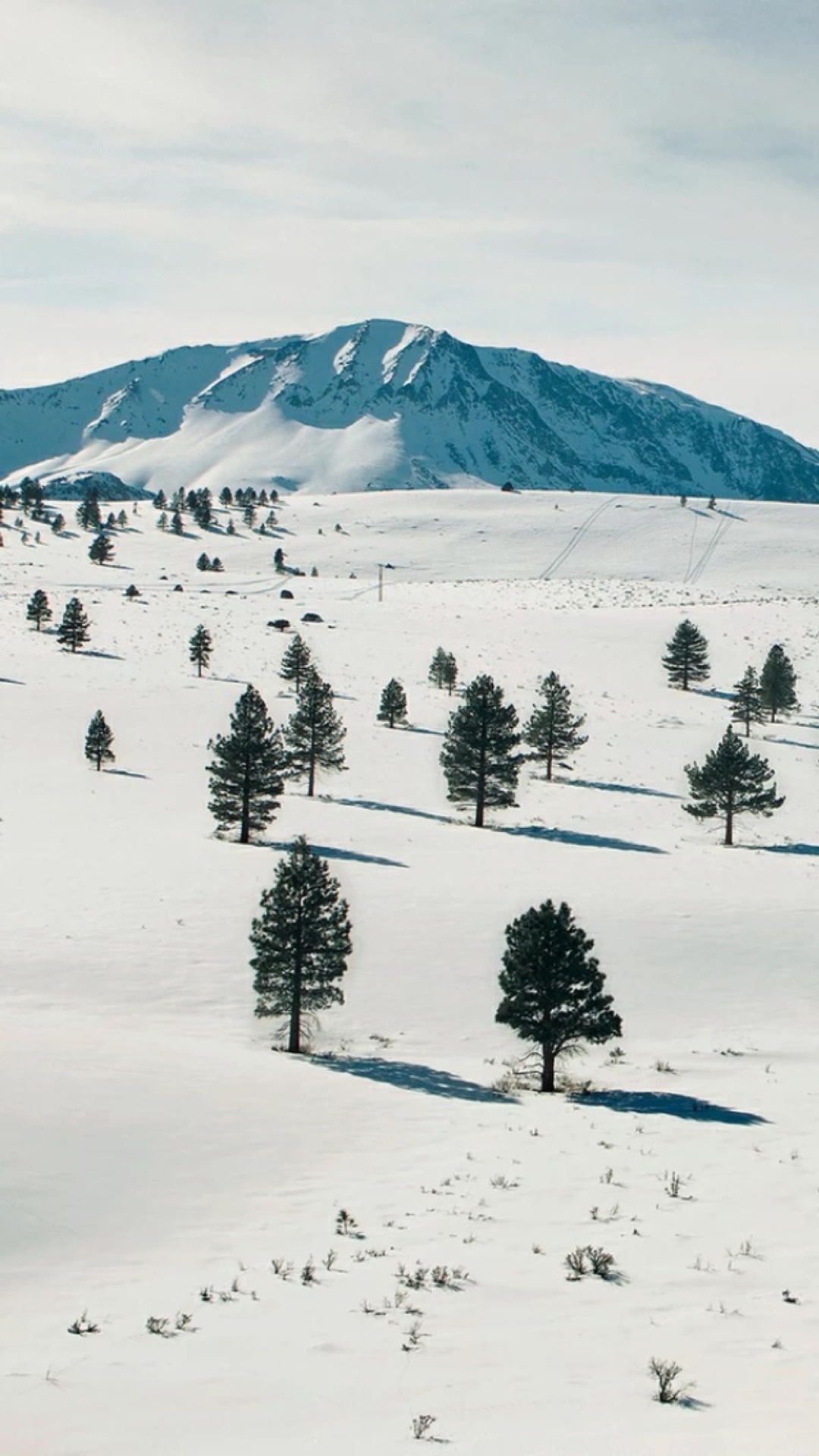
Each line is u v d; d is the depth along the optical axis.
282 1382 15.18
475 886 61.66
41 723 102.25
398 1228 22.56
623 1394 14.74
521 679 133.62
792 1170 27.41
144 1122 27.41
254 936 40.38
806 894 62.28
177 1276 19.75
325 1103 31.95
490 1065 40.16
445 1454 12.71
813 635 160.50
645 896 60.41
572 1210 24.03
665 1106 34.59
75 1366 15.77
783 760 105.62
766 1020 45.41
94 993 44.00
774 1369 15.67
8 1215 21.50
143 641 146.12
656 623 169.25
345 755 99.94
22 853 64.12
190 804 80.38
